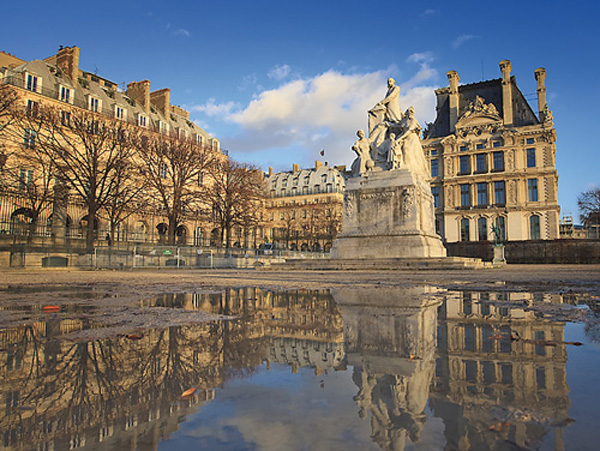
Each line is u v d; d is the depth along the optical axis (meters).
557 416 1.86
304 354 3.20
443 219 77.00
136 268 32.19
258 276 16.72
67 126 40.78
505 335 3.90
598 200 61.66
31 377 2.61
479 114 75.19
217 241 60.47
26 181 42.69
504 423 1.78
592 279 13.24
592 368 2.71
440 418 1.85
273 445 1.57
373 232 22.55
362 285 10.60
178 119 69.44
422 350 3.29
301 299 7.34
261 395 2.23
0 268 26.42
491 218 72.44
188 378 2.57
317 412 1.95
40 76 48.16
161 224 54.59
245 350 3.35
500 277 14.41
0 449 1.57
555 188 69.75
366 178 23.39
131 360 3.04
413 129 23.78
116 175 39.06
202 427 1.78
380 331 4.14
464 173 76.25
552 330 4.17
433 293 8.31
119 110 56.94
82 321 4.89
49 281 13.68
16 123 38.59
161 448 1.55
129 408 2.05
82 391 2.33
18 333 4.13
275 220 100.62
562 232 72.12
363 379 2.50
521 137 71.56
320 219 82.62
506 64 74.25
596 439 1.62
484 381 2.44
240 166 52.22
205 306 6.40
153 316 5.28
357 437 1.65
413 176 22.36
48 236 30.55
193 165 47.66
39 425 1.83
